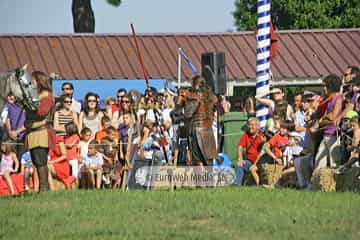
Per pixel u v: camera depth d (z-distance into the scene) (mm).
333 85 40219
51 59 76750
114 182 44562
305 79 77562
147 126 44469
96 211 32469
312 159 41250
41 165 38469
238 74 76688
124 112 46250
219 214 31328
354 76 42719
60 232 28922
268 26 52531
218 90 49000
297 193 36844
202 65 49594
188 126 40969
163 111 48531
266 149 44375
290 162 44281
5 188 43656
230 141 49531
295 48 80625
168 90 54750
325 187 38906
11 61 76125
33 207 33781
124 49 78938
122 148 45000
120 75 75250
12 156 44219
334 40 82000
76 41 79750
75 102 49938
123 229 29031
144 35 81438
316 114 41250
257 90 52250
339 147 40094
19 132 43062
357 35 82750
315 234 27828
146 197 35750
